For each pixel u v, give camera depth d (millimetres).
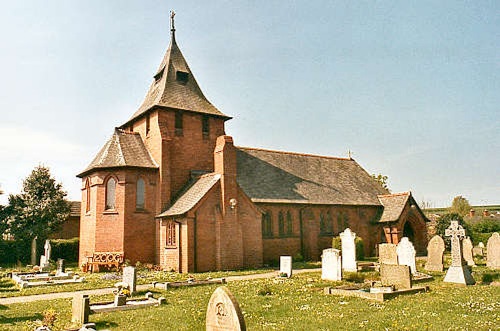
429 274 25125
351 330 11820
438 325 11969
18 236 43375
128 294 16953
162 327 12992
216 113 38031
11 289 23031
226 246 30094
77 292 20906
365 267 28859
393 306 15117
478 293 17500
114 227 32312
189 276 26172
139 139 37031
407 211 42719
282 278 24188
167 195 33719
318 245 38875
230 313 8305
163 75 38594
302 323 12930
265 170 39781
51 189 46750
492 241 29188
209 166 36969
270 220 36094
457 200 87875
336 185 44094
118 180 32906
